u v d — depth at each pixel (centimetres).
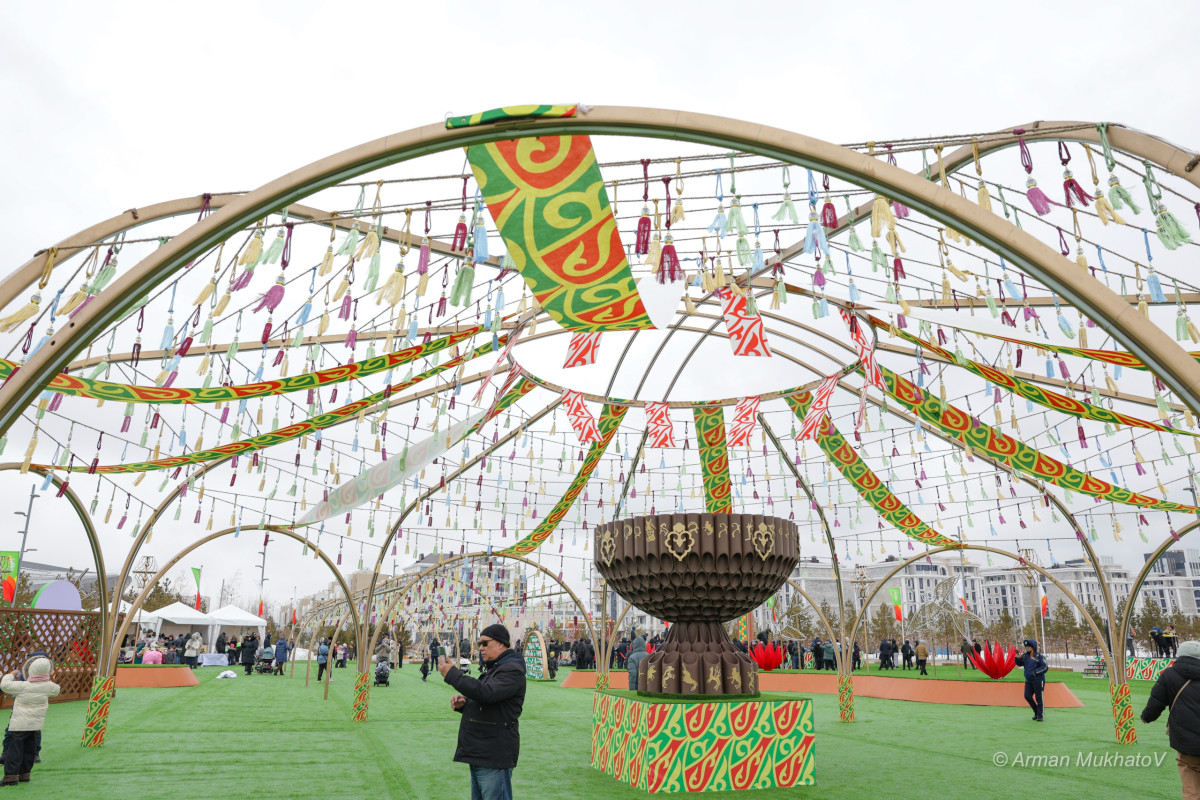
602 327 678
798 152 364
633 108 370
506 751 470
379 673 2192
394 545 1236
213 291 482
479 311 691
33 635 1495
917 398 943
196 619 3334
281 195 400
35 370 392
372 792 723
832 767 884
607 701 886
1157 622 5766
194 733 1109
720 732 770
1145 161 395
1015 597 9138
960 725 1269
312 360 630
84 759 880
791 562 884
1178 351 306
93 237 480
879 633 5975
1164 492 969
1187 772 561
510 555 1516
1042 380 891
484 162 418
